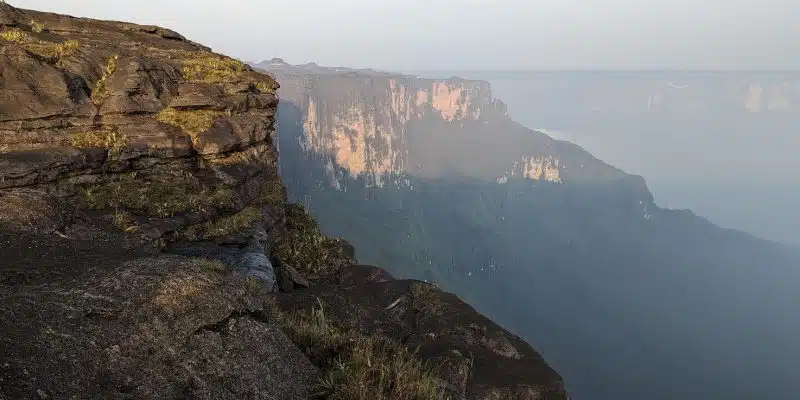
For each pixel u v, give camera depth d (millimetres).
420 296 9898
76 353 3379
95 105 12992
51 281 4477
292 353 4738
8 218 6211
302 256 14922
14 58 12102
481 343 8445
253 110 17328
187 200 11969
